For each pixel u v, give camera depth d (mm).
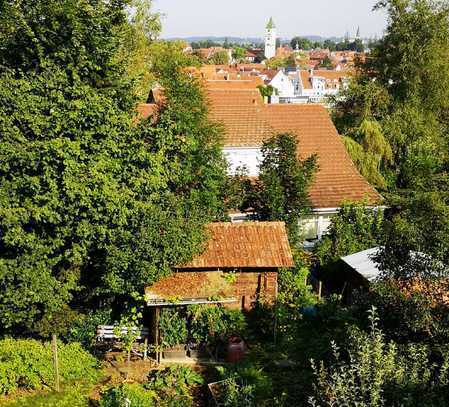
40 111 13570
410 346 10602
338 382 9555
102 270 15609
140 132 15734
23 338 14938
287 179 20547
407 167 29266
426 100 33156
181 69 24172
